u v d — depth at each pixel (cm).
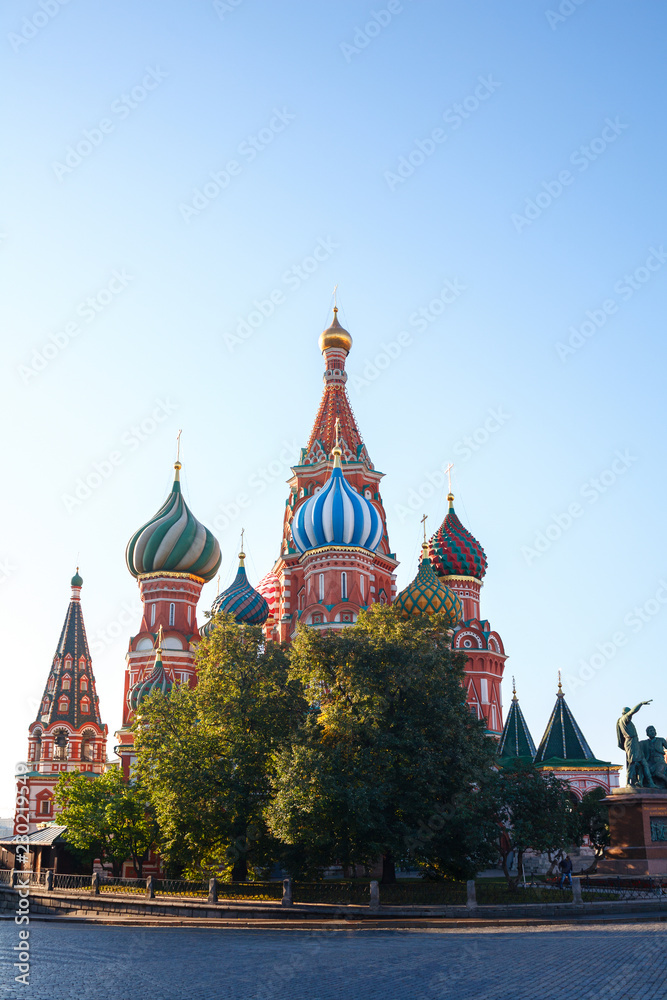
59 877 6688
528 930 3709
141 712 6209
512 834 5669
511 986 2238
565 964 2573
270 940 3622
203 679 6112
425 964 2692
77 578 12250
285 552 9881
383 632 5878
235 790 5588
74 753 11331
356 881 5912
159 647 8788
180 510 9806
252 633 6206
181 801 5556
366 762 5181
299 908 4591
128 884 6166
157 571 9638
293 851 5409
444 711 5391
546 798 5709
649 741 5706
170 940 3709
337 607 8281
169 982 2469
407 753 5259
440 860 5506
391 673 5469
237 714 5897
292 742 5378
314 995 2205
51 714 11419
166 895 5556
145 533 9706
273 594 10506
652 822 5419
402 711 5484
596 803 7588
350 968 2661
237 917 4641
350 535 8538
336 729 5238
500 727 8994
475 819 5350
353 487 9781
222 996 2220
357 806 4828
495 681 9100
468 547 10056
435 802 5250
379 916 4359
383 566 9356
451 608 8531
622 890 4991
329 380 10481
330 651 5522
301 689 6053
